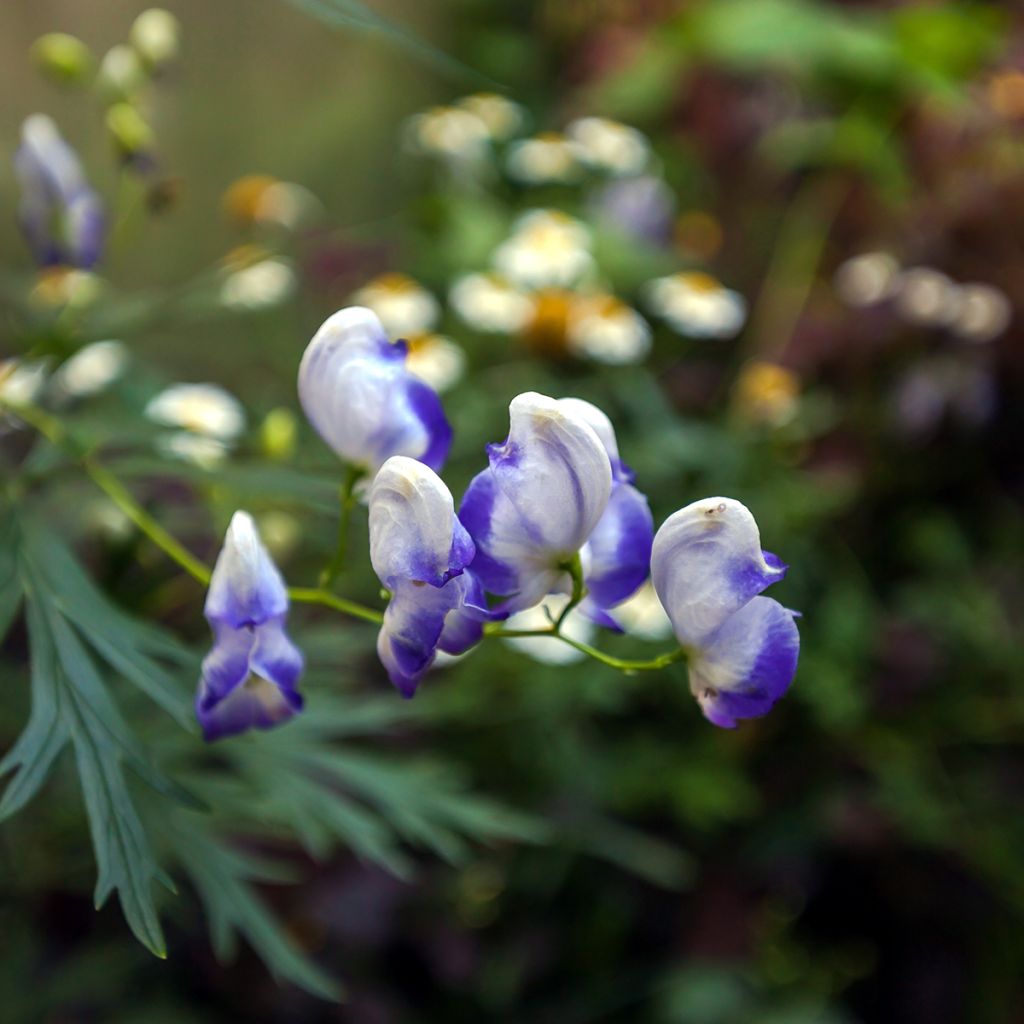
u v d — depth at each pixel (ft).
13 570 1.84
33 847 2.39
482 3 6.18
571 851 2.97
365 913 2.83
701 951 3.06
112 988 2.55
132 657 1.83
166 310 2.25
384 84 5.88
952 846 3.21
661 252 4.14
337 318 1.77
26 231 2.17
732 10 4.40
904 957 3.30
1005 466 3.86
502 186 4.60
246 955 2.77
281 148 5.49
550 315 3.36
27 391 2.25
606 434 1.72
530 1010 2.97
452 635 1.68
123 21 4.86
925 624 3.47
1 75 4.43
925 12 4.21
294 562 2.88
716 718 1.69
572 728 3.04
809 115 4.73
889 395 3.85
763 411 3.41
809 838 3.20
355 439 1.77
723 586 1.67
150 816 1.92
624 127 4.93
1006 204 3.90
